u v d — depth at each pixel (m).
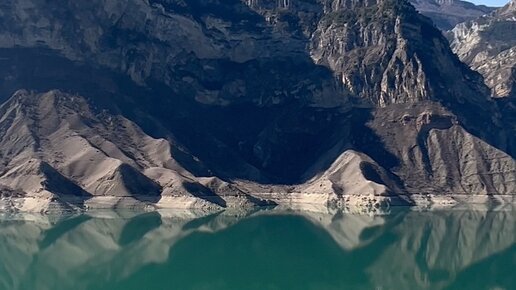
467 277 101.62
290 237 141.00
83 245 127.75
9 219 164.50
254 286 92.50
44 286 92.69
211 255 119.00
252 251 123.38
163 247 126.81
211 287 91.75
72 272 102.69
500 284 96.69
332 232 149.00
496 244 133.12
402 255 120.31
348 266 109.31
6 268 105.19
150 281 96.00
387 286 94.12
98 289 90.50
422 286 94.56
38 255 116.88
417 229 154.25
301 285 93.62
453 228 156.25
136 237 138.25
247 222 166.12
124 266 108.06
